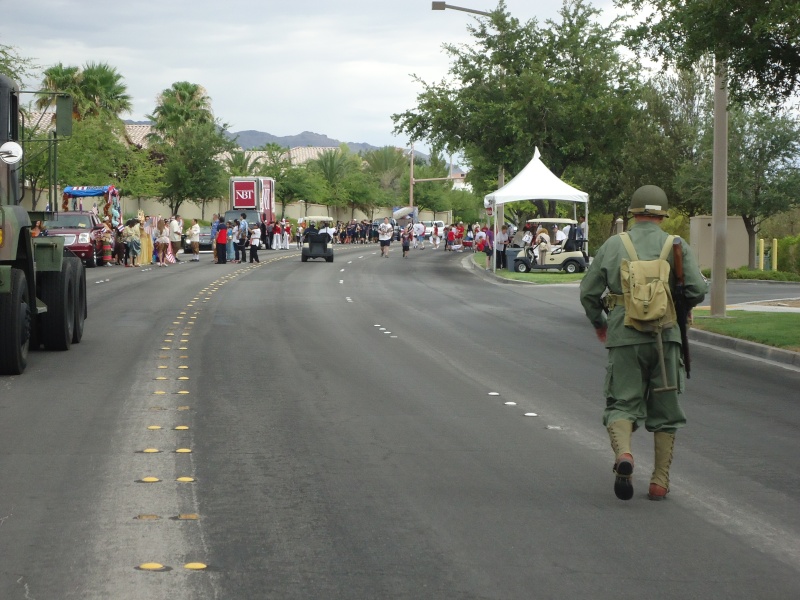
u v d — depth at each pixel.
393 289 30.12
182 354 14.79
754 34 16.84
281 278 34.16
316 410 10.50
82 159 55.03
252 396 11.29
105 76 62.38
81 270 16.59
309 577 5.46
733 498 7.22
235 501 6.99
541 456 8.51
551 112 45.75
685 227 51.56
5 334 12.31
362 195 111.38
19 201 13.47
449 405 10.91
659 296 6.80
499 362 14.48
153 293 26.75
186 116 78.12
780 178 42.91
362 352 15.35
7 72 40.41
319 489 7.34
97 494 7.13
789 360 15.12
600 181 53.16
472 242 70.88
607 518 6.66
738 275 36.34
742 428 9.90
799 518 6.73
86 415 10.05
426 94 47.03
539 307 24.34
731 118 43.44
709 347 16.98
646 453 8.65
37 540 6.06
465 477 7.75
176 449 8.60
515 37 46.06
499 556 5.86
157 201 73.44
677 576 5.55
